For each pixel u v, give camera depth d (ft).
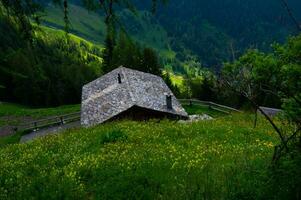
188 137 67.77
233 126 79.66
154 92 185.57
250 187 37.04
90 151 59.11
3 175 48.52
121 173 45.65
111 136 64.75
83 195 41.06
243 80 32.35
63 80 375.66
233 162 46.93
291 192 34.37
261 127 83.92
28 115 257.34
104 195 40.57
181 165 48.32
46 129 200.13
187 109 227.81
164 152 55.06
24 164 53.88
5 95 342.64
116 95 172.86
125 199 40.09
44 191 42.04
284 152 36.37
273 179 35.65
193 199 37.88
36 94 350.64
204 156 53.01
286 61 32.01
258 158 46.62
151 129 73.51
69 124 203.21
